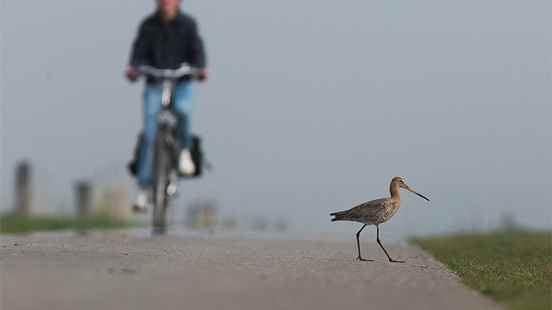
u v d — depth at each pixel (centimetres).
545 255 1609
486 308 943
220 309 873
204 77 2056
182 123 2064
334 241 1956
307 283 1066
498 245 1905
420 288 1070
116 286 974
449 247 1844
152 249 1456
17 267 1097
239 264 1248
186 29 2055
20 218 2889
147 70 2048
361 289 1035
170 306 877
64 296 901
